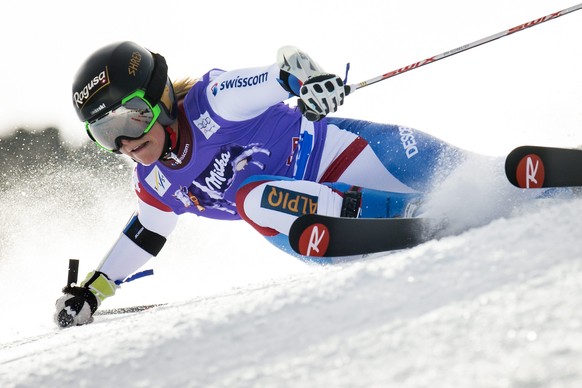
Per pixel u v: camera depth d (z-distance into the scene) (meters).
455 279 5.36
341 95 10.16
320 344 4.89
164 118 10.71
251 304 6.47
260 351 5.19
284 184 10.41
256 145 11.14
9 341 11.15
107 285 12.41
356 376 4.15
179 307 8.47
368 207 10.57
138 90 10.39
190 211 11.90
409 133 11.49
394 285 5.71
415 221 9.59
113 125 10.52
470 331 4.23
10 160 37.84
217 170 11.15
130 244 12.50
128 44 10.69
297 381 4.37
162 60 10.89
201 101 10.95
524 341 3.86
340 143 11.77
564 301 4.18
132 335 6.69
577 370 3.38
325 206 10.42
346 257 10.18
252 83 10.55
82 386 5.65
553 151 9.66
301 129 11.45
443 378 3.75
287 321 5.69
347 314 5.38
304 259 10.48
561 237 5.57
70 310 12.04
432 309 4.85
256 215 10.50
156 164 11.48
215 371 5.09
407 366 4.05
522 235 5.96
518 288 4.66
